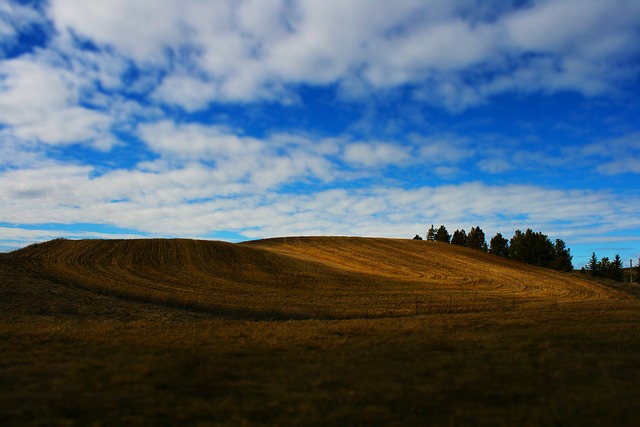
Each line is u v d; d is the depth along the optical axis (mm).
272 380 9867
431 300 37406
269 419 7559
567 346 13672
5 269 39000
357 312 29344
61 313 25469
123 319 24406
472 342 14422
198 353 12344
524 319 20062
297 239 90438
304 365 11234
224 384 9398
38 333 15625
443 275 57406
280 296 37094
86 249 53188
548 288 51281
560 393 8906
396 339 15039
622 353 12695
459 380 9766
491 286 50594
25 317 22938
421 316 24391
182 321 24516
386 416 7656
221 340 14906
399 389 9156
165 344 13945
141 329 17750
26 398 8422
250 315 28359
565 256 99875
